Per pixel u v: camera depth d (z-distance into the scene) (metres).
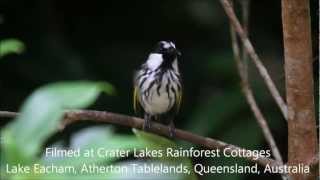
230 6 5.68
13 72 11.30
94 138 1.84
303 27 4.75
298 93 4.87
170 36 12.39
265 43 11.66
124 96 11.66
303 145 4.96
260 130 9.88
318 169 4.98
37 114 1.76
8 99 11.21
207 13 11.89
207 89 11.21
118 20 12.70
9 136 1.78
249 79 10.31
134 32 12.67
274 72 10.50
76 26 12.50
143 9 12.59
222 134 9.97
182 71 11.80
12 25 11.94
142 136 3.38
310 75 4.86
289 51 4.82
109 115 5.63
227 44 11.96
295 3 4.68
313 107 4.93
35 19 11.98
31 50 11.62
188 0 12.13
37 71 11.24
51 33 11.91
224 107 10.11
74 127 9.24
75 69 11.17
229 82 10.84
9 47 2.47
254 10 12.03
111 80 11.80
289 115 4.98
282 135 10.80
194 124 10.00
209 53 11.89
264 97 10.30
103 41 12.47
